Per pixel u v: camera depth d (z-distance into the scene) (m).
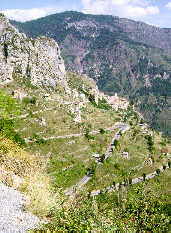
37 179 24.97
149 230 17.12
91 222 14.96
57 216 16.89
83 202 18.45
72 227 15.20
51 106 196.88
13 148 29.05
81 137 173.00
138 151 177.38
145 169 154.75
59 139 160.12
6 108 47.59
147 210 17.50
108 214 16.45
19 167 27.14
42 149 143.75
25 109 177.62
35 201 19.98
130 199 17.98
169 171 158.38
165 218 17.25
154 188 18.86
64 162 136.88
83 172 133.38
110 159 154.25
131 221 16.84
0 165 26.53
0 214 17.03
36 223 17.75
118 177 130.88
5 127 47.91
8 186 23.66
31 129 157.75
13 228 15.78
